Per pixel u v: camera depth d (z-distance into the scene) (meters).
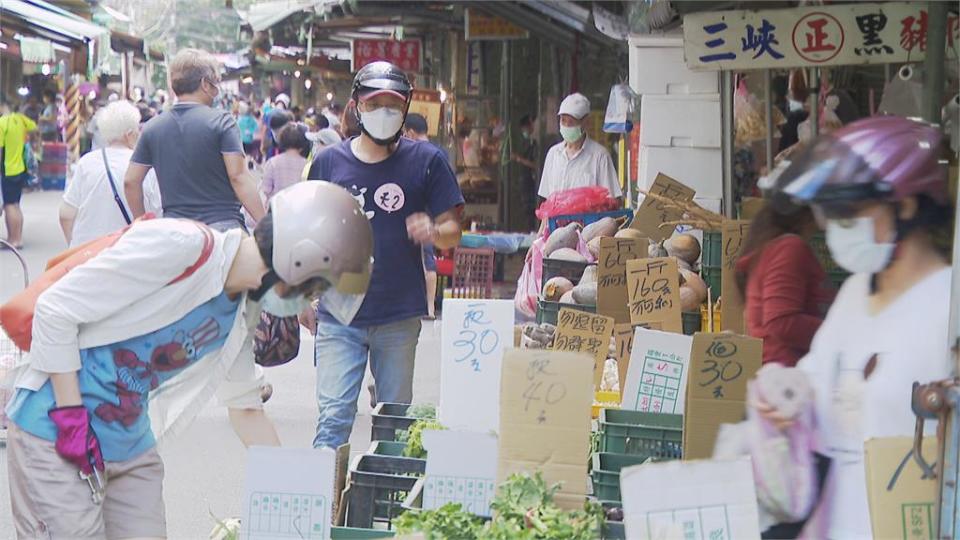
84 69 30.61
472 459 3.95
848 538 3.70
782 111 11.56
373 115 5.84
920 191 3.65
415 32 20.59
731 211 8.96
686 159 9.10
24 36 22.94
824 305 4.07
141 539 4.12
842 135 3.79
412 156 6.05
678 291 5.64
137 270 3.79
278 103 36.12
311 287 3.88
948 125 6.28
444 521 3.72
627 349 5.64
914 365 3.61
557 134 16.61
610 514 4.13
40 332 3.81
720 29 7.44
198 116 7.46
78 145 30.48
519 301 8.70
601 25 12.41
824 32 7.36
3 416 7.39
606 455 4.43
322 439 5.90
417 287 6.07
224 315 3.98
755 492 3.61
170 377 4.04
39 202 27.17
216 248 3.87
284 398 9.70
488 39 16.48
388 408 5.32
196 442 8.24
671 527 3.37
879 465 3.48
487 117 18.88
